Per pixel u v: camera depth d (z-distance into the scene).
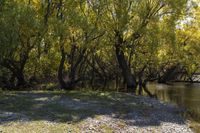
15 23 33.47
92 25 37.88
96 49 45.00
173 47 46.44
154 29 40.50
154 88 54.28
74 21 36.69
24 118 21.05
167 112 28.08
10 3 34.56
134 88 44.00
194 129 22.73
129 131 20.55
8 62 38.09
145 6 40.84
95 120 22.17
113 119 23.16
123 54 43.84
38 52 39.53
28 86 40.97
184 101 36.56
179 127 22.88
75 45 39.50
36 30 36.03
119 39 41.88
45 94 32.69
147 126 22.27
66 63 46.22
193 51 54.28
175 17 42.44
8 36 32.97
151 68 57.00
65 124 20.36
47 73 47.56
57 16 38.62
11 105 25.27
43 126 19.47
